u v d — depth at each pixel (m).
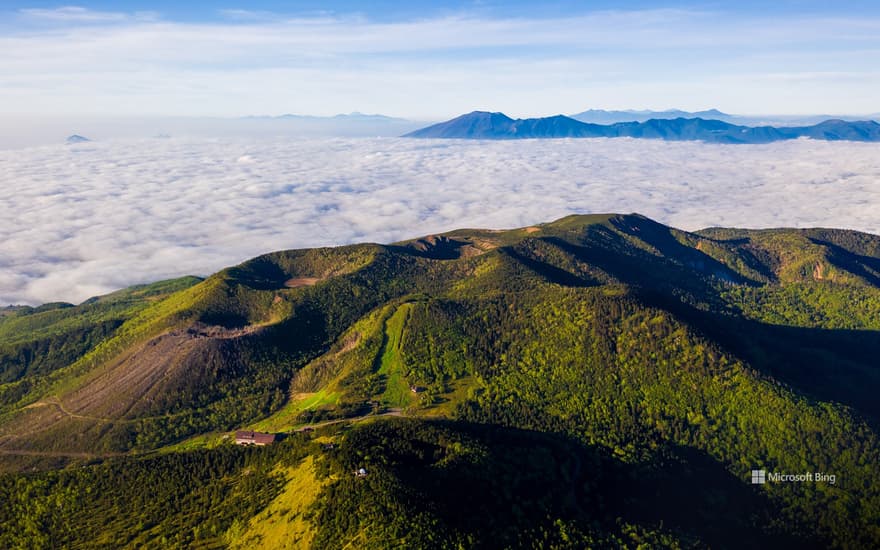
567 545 184.25
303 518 182.25
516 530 182.62
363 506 177.12
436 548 164.25
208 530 194.88
